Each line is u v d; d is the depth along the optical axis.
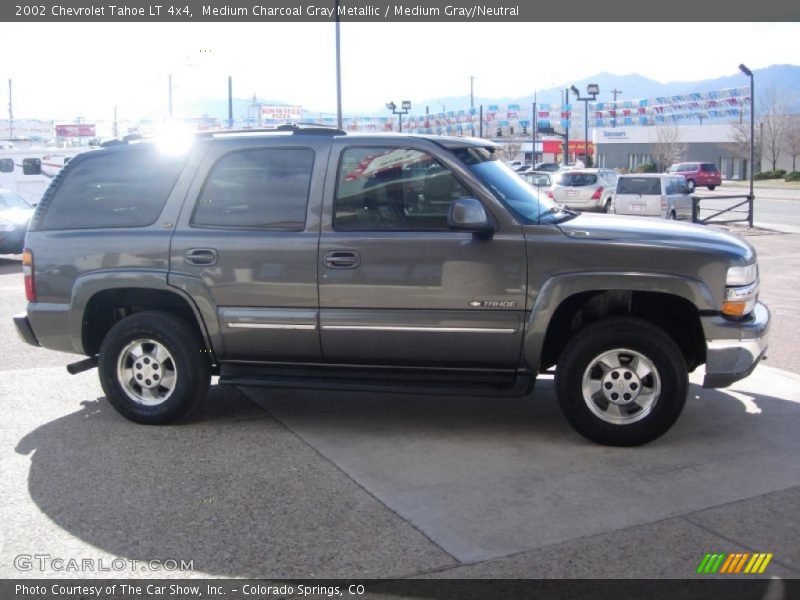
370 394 6.84
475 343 5.45
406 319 5.50
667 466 5.10
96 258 5.96
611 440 5.40
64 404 6.64
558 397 5.47
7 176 25.55
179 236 5.83
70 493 4.77
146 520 4.40
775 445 5.46
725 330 5.26
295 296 5.63
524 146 63.06
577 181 26.55
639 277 5.23
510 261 5.35
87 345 6.18
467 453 5.39
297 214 5.70
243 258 5.70
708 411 6.20
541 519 4.37
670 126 70.81
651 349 5.26
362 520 4.38
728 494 4.67
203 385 5.98
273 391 6.95
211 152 5.90
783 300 11.09
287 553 4.02
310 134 5.79
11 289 12.95
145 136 6.31
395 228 5.55
